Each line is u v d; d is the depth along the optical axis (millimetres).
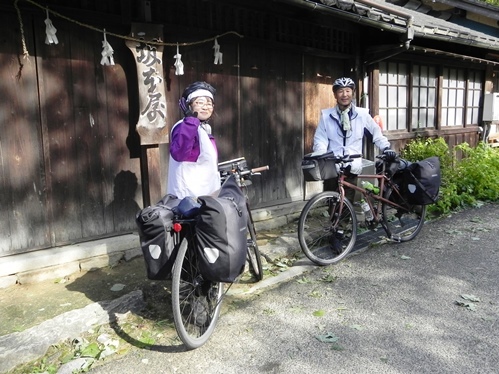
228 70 5246
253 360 2883
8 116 3789
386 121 7859
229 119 5340
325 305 3629
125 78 4391
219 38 5031
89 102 4207
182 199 3033
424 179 4805
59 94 4027
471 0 10461
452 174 7340
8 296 3629
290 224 5867
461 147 8273
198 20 4824
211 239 2768
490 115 10234
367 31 6637
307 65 6195
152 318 3420
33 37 3834
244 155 5562
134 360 2895
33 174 3965
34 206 3998
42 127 3955
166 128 4445
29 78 3857
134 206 4621
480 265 4422
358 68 6754
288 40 5812
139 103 4266
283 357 2908
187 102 3262
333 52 6359
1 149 3785
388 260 4598
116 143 4418
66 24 3992
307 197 6438
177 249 2982
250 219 3959
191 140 3043
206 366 2828
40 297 3615
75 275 4070
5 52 3717
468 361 2809
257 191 5801
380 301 3678
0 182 3809
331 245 4621
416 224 5449
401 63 7957
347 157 4441
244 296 3816
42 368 2787
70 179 4180
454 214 6426
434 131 8852
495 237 5309
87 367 2805
